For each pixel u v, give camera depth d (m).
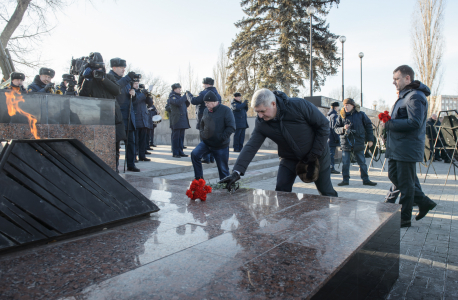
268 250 1.73
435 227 4.17
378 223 2.21
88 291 1.30
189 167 7.39
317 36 24.12
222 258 1.64
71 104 4.09
